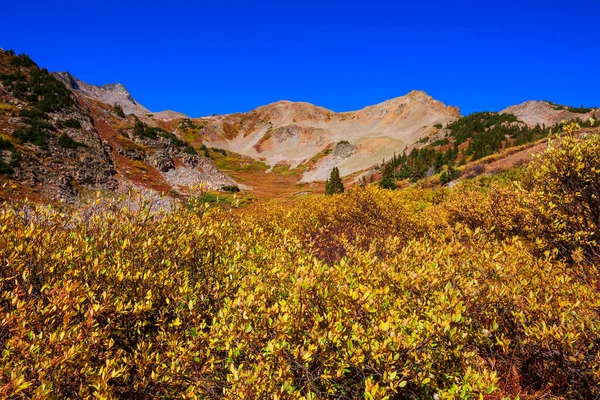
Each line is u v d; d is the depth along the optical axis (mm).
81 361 2811
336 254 6141
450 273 3584
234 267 4176
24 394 2322
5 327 2832
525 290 3758
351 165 140625
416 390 2768
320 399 2629
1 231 3602
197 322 3359
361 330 2643
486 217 7355
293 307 2871
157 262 4285
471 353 2893
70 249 3775
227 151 170375
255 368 2535
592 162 5652
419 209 15594
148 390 2973
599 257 5129
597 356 2891
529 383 3264
